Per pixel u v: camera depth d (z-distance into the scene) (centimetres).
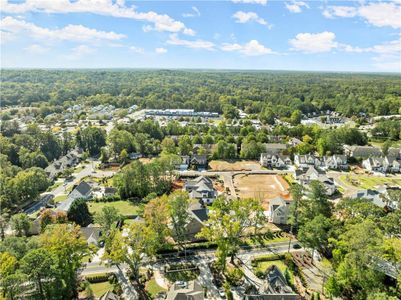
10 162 11281
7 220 7444
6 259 4619
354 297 5156
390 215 6369
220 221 6341
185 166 12362
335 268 5728
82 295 5256
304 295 5256
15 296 4472
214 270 5959
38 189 9662
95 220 6975
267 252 6569
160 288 5462
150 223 6247
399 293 4850
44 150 13250
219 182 10788
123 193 9450
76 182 10956
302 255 6438
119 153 13725
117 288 5400
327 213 7006
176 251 6581
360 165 12838
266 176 11556
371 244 4994
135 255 5397
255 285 5519
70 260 5175
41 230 7119
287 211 7800
